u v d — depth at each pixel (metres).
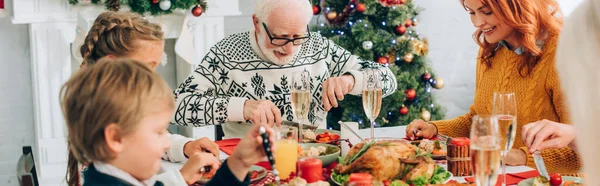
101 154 1.12
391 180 1.58
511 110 1.60
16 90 3.79
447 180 1.62
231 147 2.15
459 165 1.73
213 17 3.79
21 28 3.74
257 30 2.45
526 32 2.00
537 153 1.61
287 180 1.55
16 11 3.43
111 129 1.10
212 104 2.25
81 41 3.43
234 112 2.21
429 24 4.71
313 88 2.53
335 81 2.33
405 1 4.02
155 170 1.18
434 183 1.59
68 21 3.52
